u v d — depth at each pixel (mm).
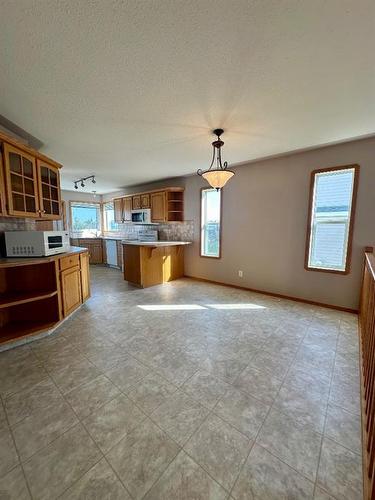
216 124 2467
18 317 2648
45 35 1289
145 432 1352
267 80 1732
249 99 1989
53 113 2195
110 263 6828
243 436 1330
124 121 2377
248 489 1062
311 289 3551
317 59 1511
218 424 1411
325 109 2160
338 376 1877
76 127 2510
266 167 3855
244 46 1396
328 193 3307
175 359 2104
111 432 1350
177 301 3746
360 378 1856
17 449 1244
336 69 1609
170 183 5477
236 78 1708
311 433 1354
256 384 1774
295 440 1308
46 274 2621
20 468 1146
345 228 3205
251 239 4176
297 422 1431
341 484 1084
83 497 1024
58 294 2652
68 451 1233
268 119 2355
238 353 2205
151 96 1935
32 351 2230
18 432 1347
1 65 1524
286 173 3643
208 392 1685
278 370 1948
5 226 2688
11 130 2574
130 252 4742
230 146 3166
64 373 1894
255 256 4156
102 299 3867
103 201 7672
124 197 6281
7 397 1626
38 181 2740
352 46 1395
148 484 1079
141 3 1117
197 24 1242
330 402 1601
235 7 1149
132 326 2799
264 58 1500
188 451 1238
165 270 5000
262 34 1311
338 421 1441
